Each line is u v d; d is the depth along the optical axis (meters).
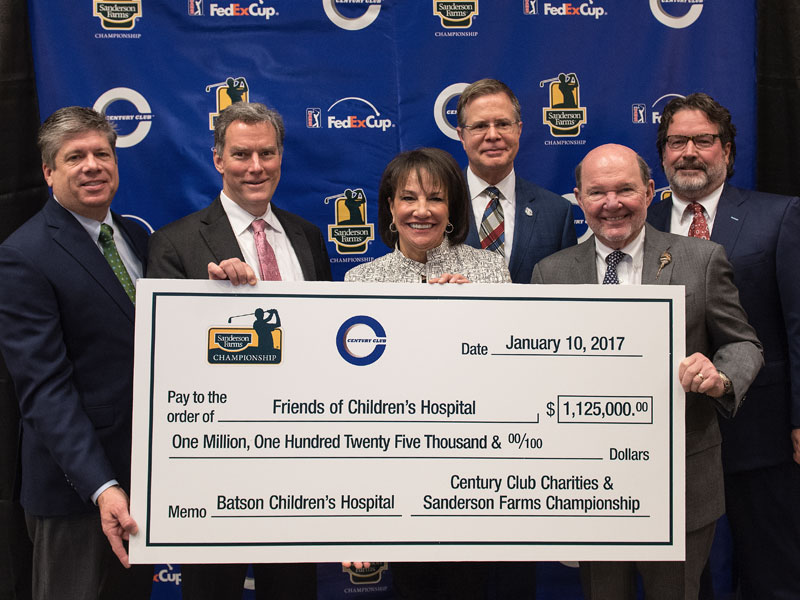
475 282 2.16
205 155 2.96
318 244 2.61
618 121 3.07
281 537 1.94
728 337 2.07
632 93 3.07
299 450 1.95
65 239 2.16
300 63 2.98
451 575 2.18
